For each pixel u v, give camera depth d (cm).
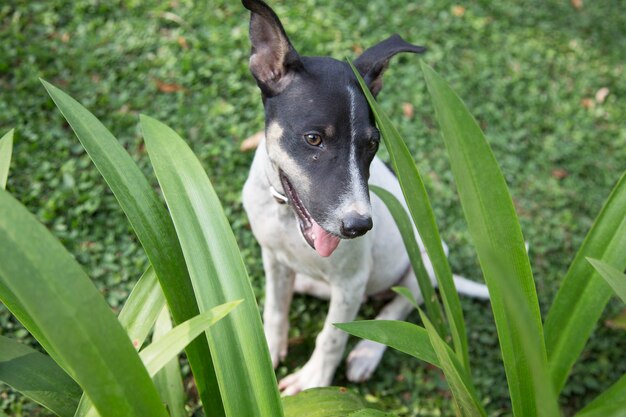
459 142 76
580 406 116
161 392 89
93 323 62
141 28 153
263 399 71
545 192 144
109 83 142
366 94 75
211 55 152
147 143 77
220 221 75
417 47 93
